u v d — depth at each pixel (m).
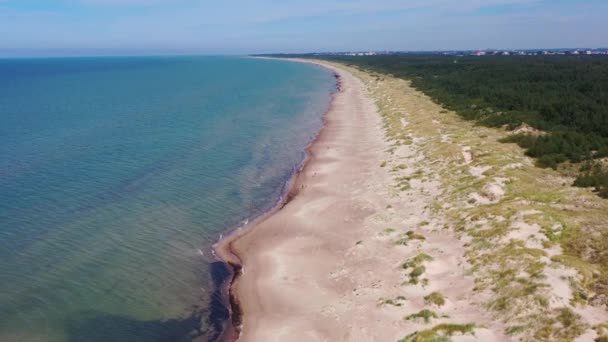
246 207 34.22
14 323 20.22
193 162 45.38
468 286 20.11
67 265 25.17
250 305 21.53
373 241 25.86
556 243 21.89
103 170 42.06
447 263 22.31
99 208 33.16
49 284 23.33
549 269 19.38
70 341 19.25
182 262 26.00
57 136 56.16
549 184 31.06
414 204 30.55
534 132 45.00
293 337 18.45
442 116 58.25
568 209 25.83
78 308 21.50
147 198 35.38
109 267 25.11
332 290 21.64
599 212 24.73
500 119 50.91
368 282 21.72
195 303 22.17
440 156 39.03
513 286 18.95
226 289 23.36
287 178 41.00
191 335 19.77
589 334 15.62
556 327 16.28
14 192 35.75
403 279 21.36
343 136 55.84
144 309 21.59
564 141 39.00
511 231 23.39
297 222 30.02
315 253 25.61
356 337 17.89
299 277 23.19
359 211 30.66
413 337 17.03
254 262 25.53
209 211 33.31
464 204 28.83
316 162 44.75
